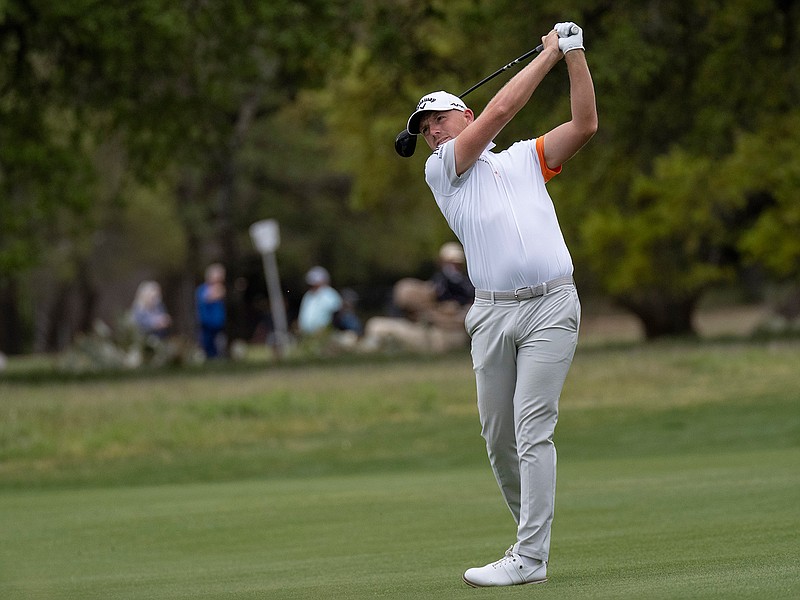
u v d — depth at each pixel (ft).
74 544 93.86
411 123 71.67
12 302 592.19
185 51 271.49
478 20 256.52
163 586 71.97
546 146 69.00
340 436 185.26
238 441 183.62
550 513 66.85
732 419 179.83
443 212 70.59
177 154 301.02
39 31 260.42
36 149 270.87
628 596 56.85
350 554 82.23
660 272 321.52
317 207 598.75
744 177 289.53
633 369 229.66
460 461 165.27
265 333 525.34
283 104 368.89
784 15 261.03
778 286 430.61
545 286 67.56
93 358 316.40
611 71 236.84
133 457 175.83
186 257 562.66
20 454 175.42
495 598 60.13
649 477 121.60
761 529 80.23
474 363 70.23
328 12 252.21
